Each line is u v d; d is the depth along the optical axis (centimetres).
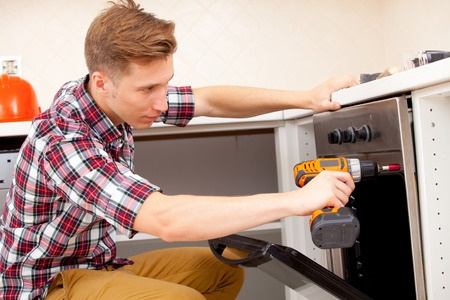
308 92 158
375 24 254
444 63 102
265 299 254
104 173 116
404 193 121
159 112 128
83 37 244
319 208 105
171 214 109
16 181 133
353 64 254
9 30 242
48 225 132
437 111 117
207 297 159
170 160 252
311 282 116
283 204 107
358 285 150
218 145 254
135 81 119
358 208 151
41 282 137
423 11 224
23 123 185
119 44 116
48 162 120
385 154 126
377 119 129
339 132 145
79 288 129
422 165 117
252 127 197
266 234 248
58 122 124
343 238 102
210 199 110
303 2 253
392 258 130
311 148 198
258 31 250
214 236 109
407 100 124
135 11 122
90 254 143
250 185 255
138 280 129
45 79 243
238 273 161
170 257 160
